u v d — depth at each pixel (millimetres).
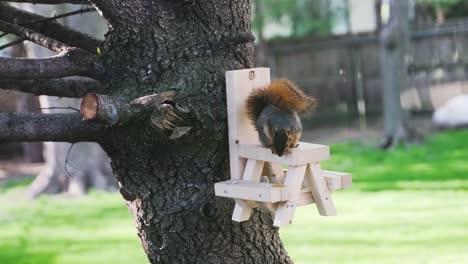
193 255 5434
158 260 5520
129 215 13828
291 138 5121
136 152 5277
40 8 14945
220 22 5445
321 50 24156
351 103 24109
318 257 9844
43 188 16484
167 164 5293
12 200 16188
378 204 12922
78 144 16469
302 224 11906
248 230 5535
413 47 24109
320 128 23891
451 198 12930
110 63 5395
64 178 16484
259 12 24625
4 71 5059
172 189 5332
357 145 20156
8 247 11766
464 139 19688
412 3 27172
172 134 4863
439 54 24031
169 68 5309
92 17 14828
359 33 23938
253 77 5367
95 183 16500
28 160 21859
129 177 5391
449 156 17328
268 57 24156
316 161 5176
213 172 5352
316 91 24266
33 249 11547
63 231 12758
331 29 30531
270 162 5172
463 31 23750
